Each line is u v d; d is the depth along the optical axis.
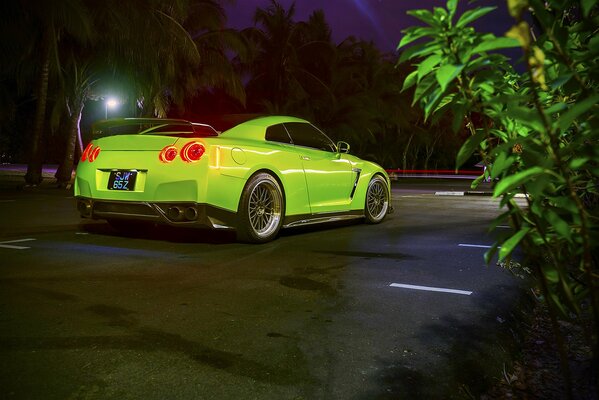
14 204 10.41
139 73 18.88
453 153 56.91
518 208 1.60
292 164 6.13
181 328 3.03
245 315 3.28
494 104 1.44
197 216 5.25
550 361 2.81
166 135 5.87
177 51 20.73
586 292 1.62
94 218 6.00
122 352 2.66
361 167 7.32
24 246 5.47
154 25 17.94
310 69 34.50
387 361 2.61
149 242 5.78
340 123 34.00
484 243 6.04
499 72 1.45
